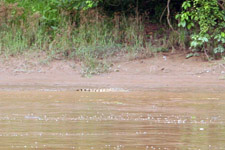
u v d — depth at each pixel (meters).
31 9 61.56
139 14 61.72
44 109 26.84
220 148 16.81
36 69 49.28
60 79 45.09
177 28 58.44
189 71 47.94
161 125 21.77
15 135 19.31
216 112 25.98
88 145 17.25
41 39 55.50
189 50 53.75
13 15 58.09
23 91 36.38
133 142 17.83
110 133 19.72
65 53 52.34
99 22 57.47
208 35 50.56
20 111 26.08
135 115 24.80
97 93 35.09
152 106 28.23
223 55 51.25
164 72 48.06
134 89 37.88
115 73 47.88
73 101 30.52
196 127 21.23
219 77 45.34
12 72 48.34
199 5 55.50
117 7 61.59
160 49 53.78
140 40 55.03
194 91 36.47
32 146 17.08
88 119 23.48
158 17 61.72
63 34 55.56
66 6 59.56
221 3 53.34
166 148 16.73
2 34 55.66
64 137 18.86
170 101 30.58
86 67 49.06
